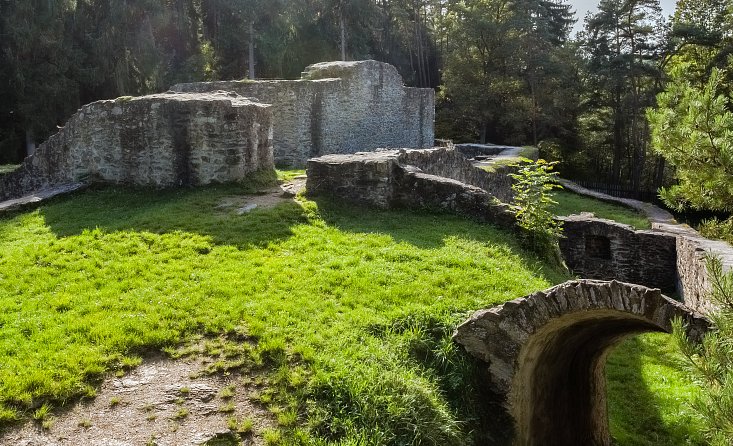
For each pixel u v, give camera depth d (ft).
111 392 15.69
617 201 69.51
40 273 22.91
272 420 14.94
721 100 20.72
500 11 126.82
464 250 25.90
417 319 19.26
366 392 15.78
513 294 21.42
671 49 106.32
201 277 22.35
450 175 42.68
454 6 128.88
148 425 14.52
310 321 19.03
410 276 22.70
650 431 22.41
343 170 32.27
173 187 34.58
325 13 113.29
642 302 16.57
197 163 34.24
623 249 42.55
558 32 148.56
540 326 17.74
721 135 20.63
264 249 25.49
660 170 109.09
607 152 126.31
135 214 30.53
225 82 55.21
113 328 18.24
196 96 35.91
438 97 128.57
